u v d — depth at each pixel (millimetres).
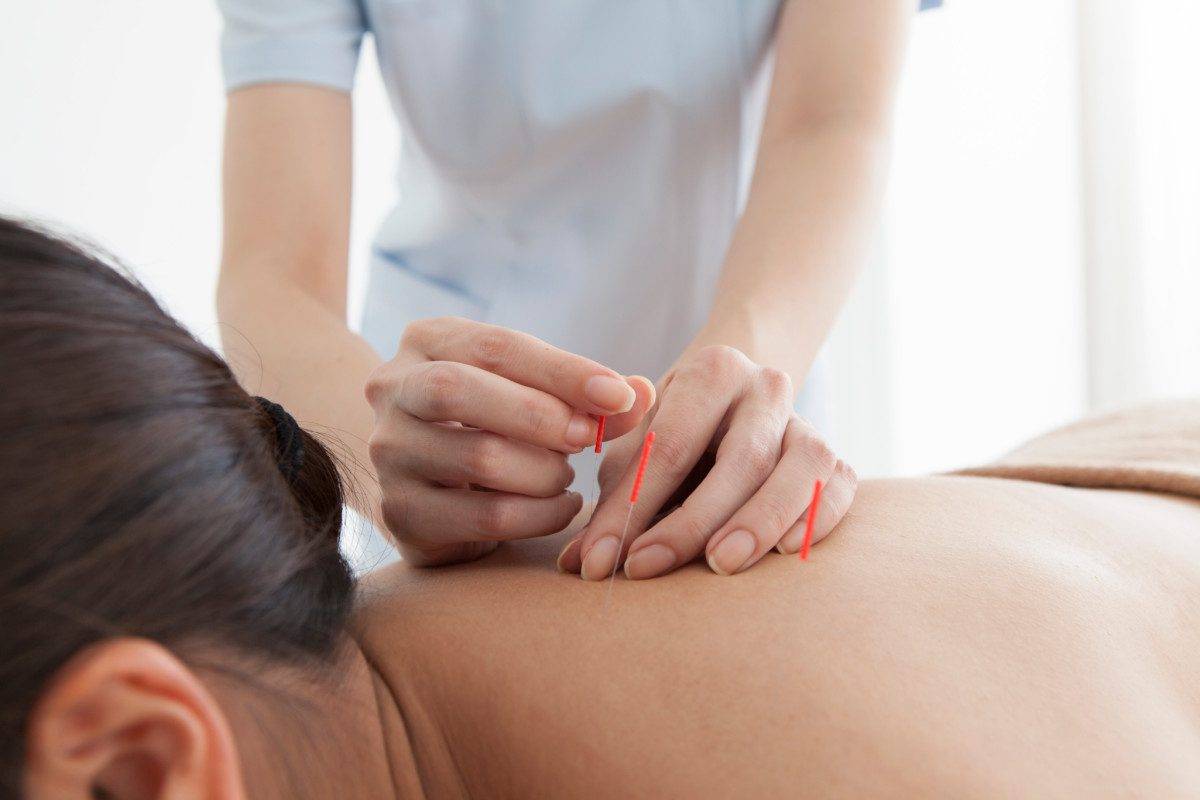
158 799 491
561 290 1348
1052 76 2549
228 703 580
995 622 680
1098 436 1098
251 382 1019
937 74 2609
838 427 2760
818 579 713
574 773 640
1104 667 664
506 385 709
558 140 1275
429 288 1416
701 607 697
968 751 595
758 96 1331
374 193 2697
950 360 2686
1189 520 876
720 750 618
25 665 488
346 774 649
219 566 577
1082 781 583
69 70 2584
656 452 759
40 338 539
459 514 747
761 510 733
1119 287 2492
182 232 2672
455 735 688
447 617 734
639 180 1294
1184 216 2445
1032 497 857
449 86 1275
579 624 702
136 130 2629
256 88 1209
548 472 746
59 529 509
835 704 622
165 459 557
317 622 656
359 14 1286
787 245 1014
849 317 2719
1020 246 2611
